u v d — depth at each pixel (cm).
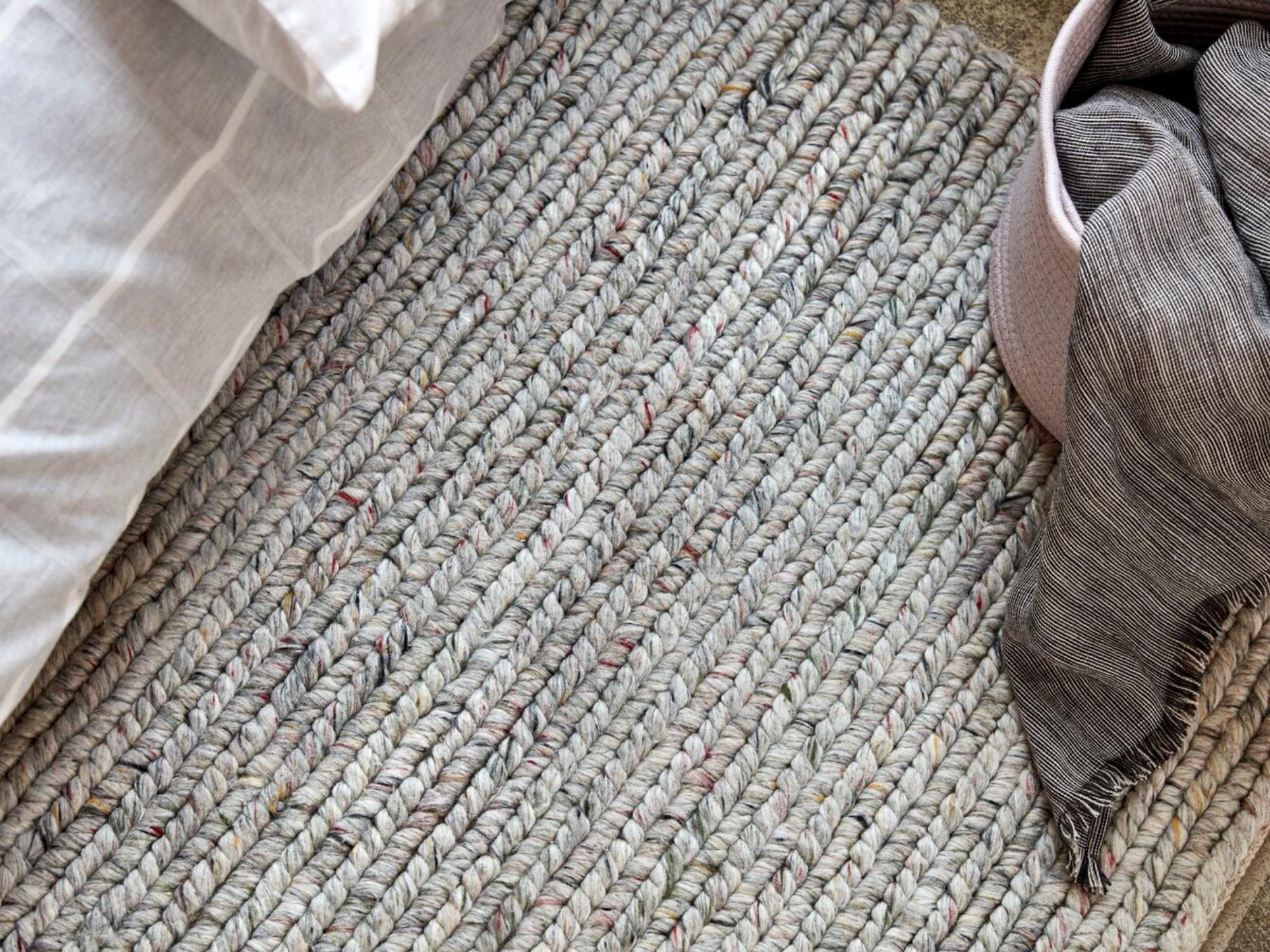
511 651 104
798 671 105
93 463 89
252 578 104
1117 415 96
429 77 97
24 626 89
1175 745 103
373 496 105
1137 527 98
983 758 105
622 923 102
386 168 97
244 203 90
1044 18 117
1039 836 104
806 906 103
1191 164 94
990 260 108
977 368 108
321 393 106
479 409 106
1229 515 96
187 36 85
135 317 88
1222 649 106
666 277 108
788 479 107
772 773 104
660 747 104
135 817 101
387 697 103
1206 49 103
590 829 103
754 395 107
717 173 109
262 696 103
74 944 100
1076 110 100
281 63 81
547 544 105
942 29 112
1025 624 103
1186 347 92
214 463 104
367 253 107
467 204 108
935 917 103
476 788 103
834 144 110
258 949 101
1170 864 105
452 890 102
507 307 107
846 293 108
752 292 108
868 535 106
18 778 101
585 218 108
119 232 85
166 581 103
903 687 105
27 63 82
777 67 110
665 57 110
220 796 102
